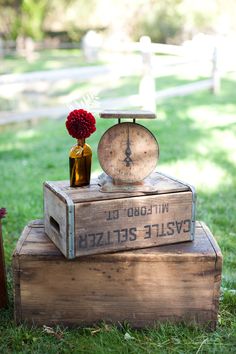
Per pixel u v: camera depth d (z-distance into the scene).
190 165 5.02
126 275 2.16
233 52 11.80
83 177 2.23
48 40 22.33
